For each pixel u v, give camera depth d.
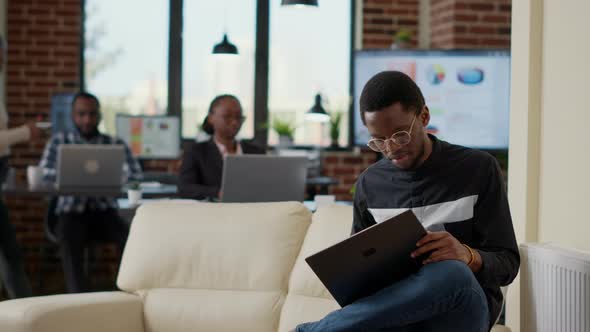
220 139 5.18
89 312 2.88
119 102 7.68
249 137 7.80
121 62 7.68
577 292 2.53
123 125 7.23
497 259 2.36
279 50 7.80
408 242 2.25
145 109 7.71
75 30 7.48
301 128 7.81
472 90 6.90
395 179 2.55
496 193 2.46
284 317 2.94
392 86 2.36
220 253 3.11
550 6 3.14
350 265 2.22
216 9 7.74
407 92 2.37
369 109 2.37
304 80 7.80
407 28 7.70
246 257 3.08
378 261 2.24
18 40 7.44
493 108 6.91
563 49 3.05
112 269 7.37
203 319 3.02
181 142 7.68
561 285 2.62
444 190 2.47
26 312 2.71
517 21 3.30
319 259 2.19
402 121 2.36
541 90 3.20
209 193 4.95
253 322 2.97
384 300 2.24
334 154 7.59
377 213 2.58
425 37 7.58
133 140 7.23
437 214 2.48
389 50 6.90
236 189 4.71
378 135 2.40
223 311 3.01
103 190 5.33
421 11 7.68
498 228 2.44
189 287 3.12
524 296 2.87
